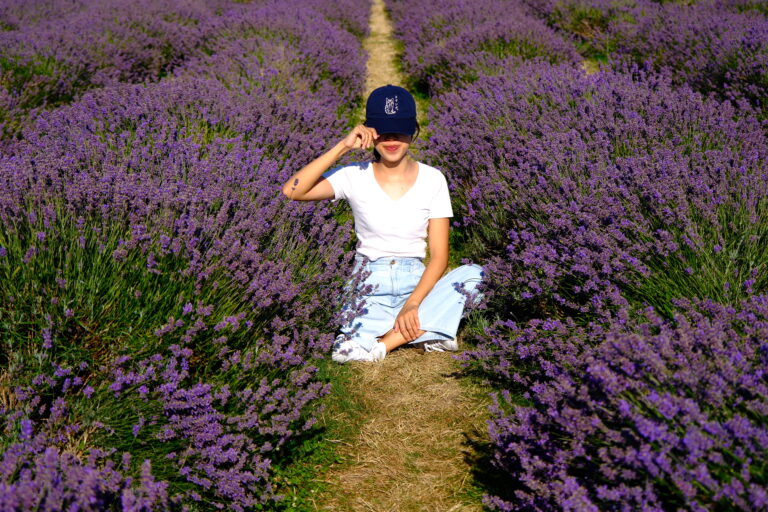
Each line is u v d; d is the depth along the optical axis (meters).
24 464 1.77
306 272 2.94
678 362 1.83
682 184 3.02
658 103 4.30
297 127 4.75
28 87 6.08
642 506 1.57
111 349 2.29
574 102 4.78
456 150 4.58
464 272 3.25
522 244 3.46
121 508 1.73
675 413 1.62
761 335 1.99
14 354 2.13
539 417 2.02
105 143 3.53
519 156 4.12
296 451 2.51
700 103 4.09
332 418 2.72
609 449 1.76
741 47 5.98
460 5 9.99
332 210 3.50
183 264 2.53
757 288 2.55
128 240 2.40
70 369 2.07
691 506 1.50
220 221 2.68
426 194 3.03
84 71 7.06
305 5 11.17
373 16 15.38
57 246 2.43
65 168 2.86
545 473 1.90
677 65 6.92
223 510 2.11
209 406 2.14
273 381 2.36
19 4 9.79
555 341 2.61
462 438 2.62
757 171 3.15
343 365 3.06
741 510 1.48
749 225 2.70
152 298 2.43
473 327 3.27
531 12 10.77
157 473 2.04
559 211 3.11
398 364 3.12
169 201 2.64
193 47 9.03
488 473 2.41
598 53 9.19
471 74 7.01
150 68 8.28
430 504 2.30
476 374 3.00
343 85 7.32
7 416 1.92
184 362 2.20
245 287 2.62
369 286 3.02
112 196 2.72
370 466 2.50
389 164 2.95
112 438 2.07
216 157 3.37
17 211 2.45
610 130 4.00
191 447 2.09
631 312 2.59
